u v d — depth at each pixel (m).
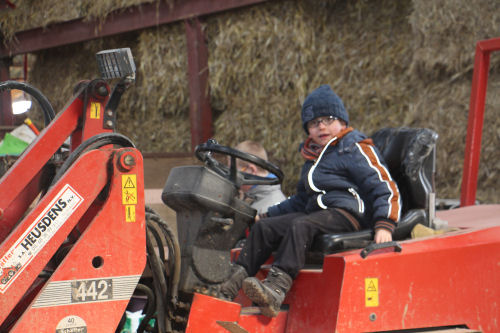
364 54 7.57
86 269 2.92
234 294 3.74
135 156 3.06
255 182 3.62
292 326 3.71
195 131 8.52
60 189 2.90
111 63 3.33
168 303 3.40
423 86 7.02
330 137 4.30
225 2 7.97
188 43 8.46
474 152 5.73
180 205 3.43
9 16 10.62
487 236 3.95
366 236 3.87
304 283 3.73
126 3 8.95
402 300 3.64
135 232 3.05
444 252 3.77
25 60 10.85
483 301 3.85
